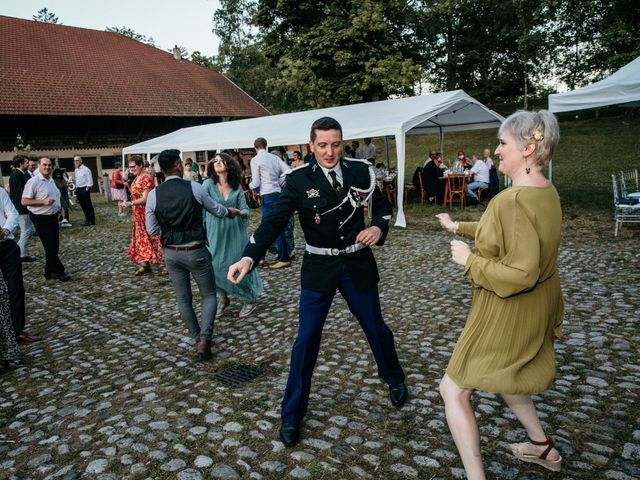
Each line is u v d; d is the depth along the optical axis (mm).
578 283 5441
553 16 23391
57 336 4957
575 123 26578
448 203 12945
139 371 3949
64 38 27875
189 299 4160
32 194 6977
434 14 25750
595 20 22406
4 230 4539
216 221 4902
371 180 2779
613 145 19891
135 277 7336
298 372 2738
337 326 4594
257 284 5195
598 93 8531
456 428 2010
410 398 3150
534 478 2299
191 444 2789
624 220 7805
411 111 10961
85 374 3969
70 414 3275
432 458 2516
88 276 7566
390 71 23047
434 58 34594
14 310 4727
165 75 29406
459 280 5941
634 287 5137
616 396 3006
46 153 23516
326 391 3324
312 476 2424
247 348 4312
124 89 26344
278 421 2980
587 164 17250
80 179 12883
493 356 1936
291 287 6184
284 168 7203
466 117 14039
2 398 3609
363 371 3604
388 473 2416
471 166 13586
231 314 5285
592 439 2584
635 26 21781
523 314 1903
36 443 2932
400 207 10102
